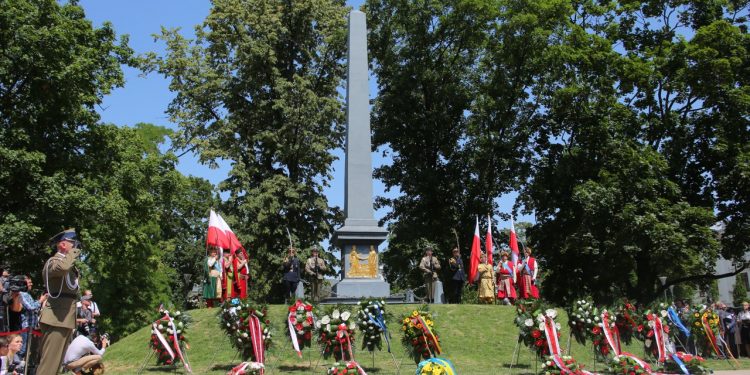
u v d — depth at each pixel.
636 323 14.37
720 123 30.56
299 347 12.60
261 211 33.34
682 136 32.19
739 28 32.50
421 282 35.50
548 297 35.78
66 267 7.64
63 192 22.39
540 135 37.03
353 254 20.95
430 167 37.72
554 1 33.00
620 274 32.03
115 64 26.83
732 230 30.86
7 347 9.09
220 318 13.04
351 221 21.30
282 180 34.47
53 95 23.42
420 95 37.34
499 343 16.23
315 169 37.66
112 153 26.81
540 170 36.22
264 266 34.44
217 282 19.77
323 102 36.28
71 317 7.81
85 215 23.28
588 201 29.42
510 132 37.06
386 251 37.62
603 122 31.66
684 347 17.23
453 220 36.06
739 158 28.83
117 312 40.28
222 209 34.69
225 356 14.84
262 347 12.53
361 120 22.23
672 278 33.44
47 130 24.47
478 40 36.94
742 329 19.47
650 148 29.95
